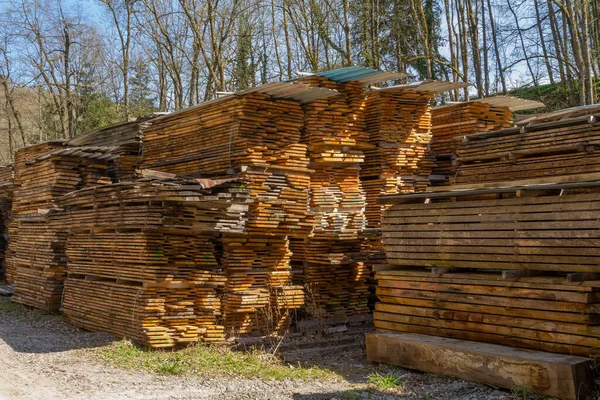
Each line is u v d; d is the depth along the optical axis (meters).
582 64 18.44
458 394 7.58
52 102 37.00
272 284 11.69
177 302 10.68
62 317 14.03
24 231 16.30
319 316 11.86
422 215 9.34
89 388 7.88
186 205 10.45
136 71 34.19
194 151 12.63
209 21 25.72
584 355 7.32
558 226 7.59
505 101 13.55
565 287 7.50
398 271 9.76
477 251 8.55
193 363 9.50
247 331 11.52
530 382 7.26
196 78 28.34
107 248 11.78
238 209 10.84
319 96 11.59
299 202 11.70
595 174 7.88
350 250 12.44
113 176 15.71
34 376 8.51
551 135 9.26
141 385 8.13
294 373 8.94
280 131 11.66
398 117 12.94
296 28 26.41
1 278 20.66
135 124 15.05
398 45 27.25
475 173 10.28
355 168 12.45
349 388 8.14
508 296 8.18
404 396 7.64
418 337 9.05
